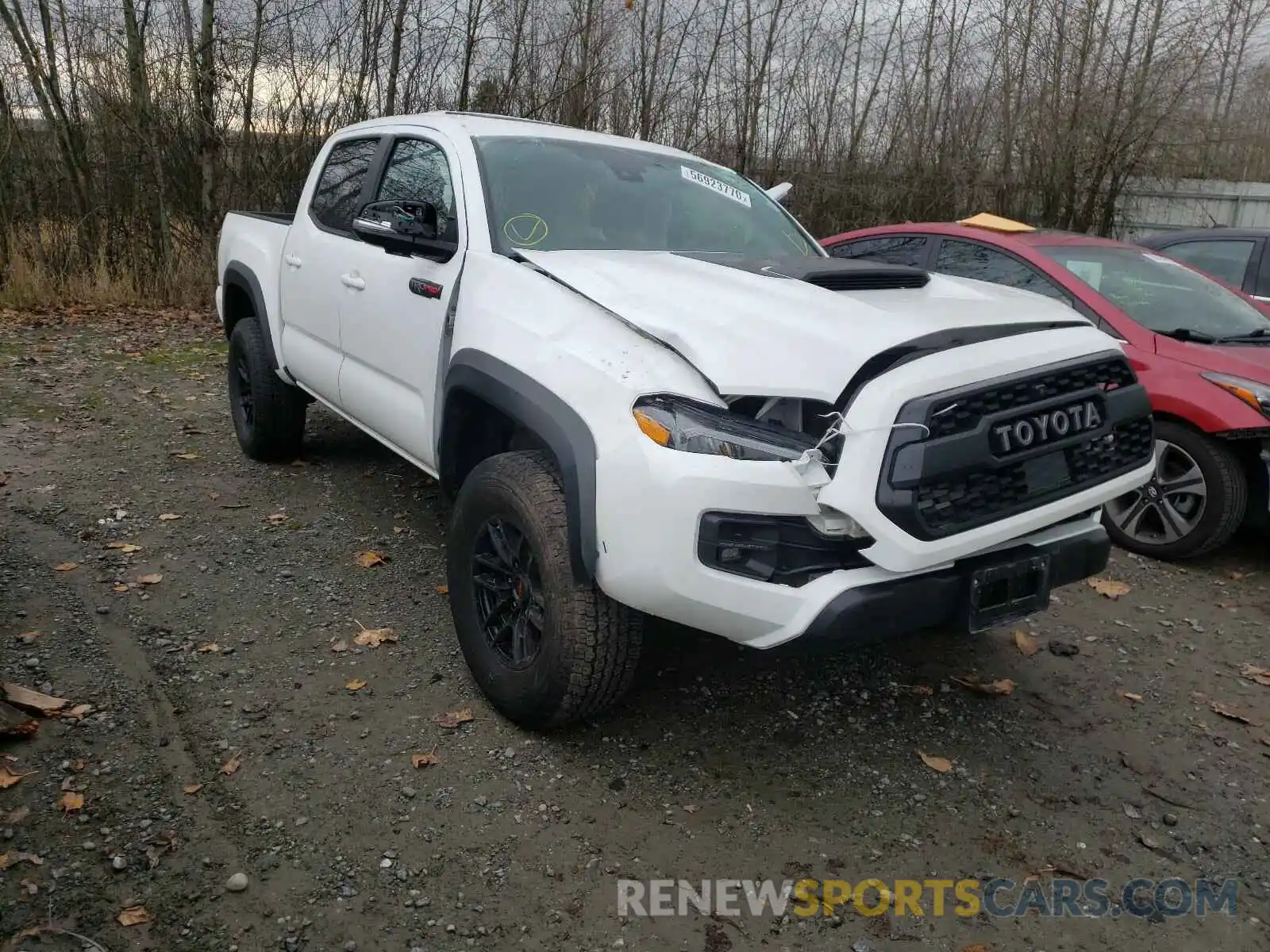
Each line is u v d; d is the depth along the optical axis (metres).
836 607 2.48
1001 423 2.61
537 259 3.28
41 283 10.27
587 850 2.59
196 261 11.23
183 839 2.54
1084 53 14.06
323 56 11.54
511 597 3.10
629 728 3.15
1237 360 4.73
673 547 2.50
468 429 3.44
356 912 2.34
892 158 14.60
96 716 3.05
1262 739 3.33
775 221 4.33
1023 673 3.72
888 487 2.44
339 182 4.72
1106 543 2.98
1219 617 4.33
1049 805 2.91
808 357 2.55
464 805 2.74
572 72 12.52
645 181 4.07
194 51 10.91
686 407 2.57
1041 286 5.46
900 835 2.73
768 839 2.68
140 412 6.54
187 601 3.85
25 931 2.21
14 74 10.65
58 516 4.62
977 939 2.38
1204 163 14.72
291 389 5.28
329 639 3.62
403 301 3.77
